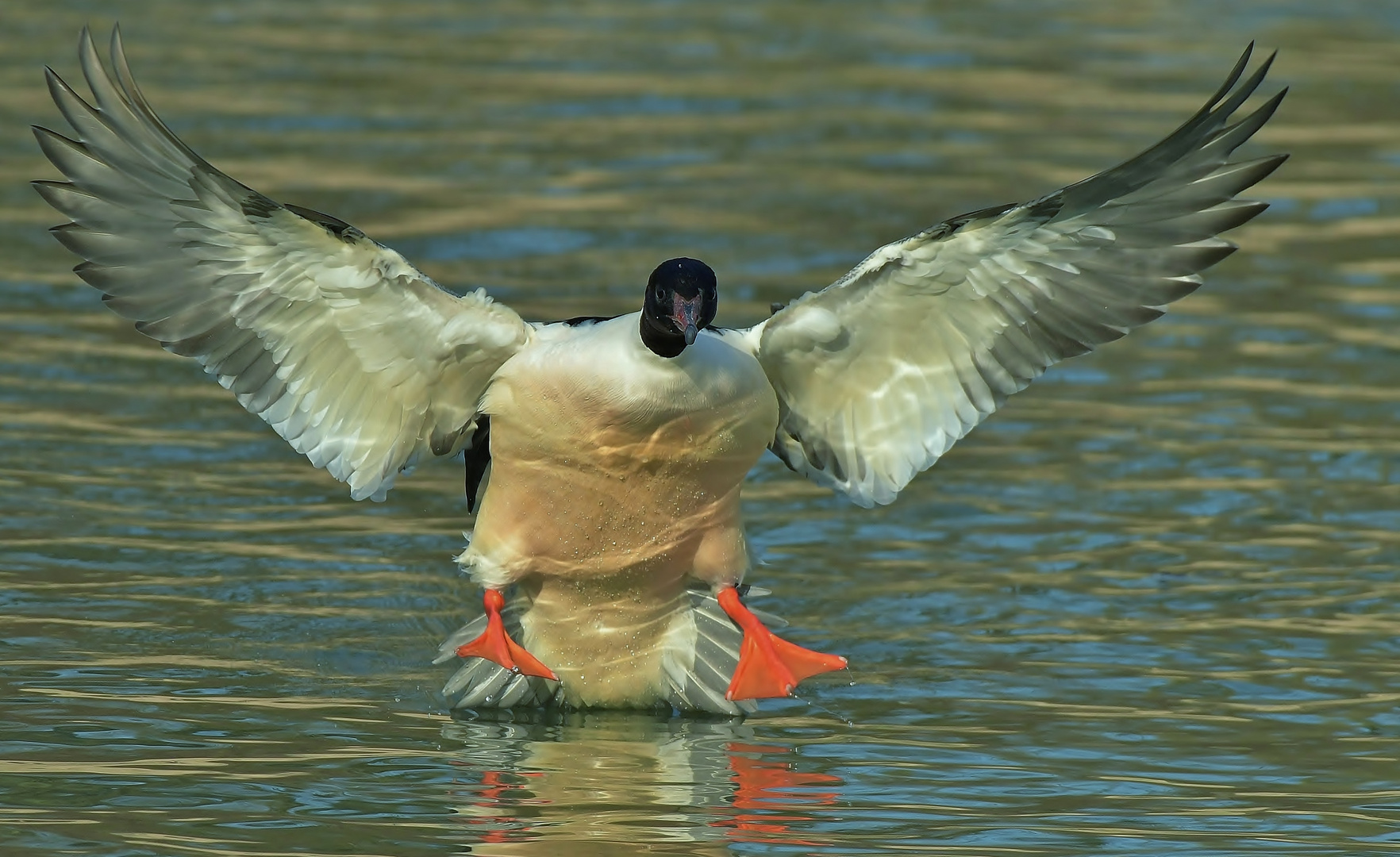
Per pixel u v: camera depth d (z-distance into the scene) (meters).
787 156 26.17
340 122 26.92
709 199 23.97
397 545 14.52
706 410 11.19
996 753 11.08
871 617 13.34
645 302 11.10
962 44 33.50
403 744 11.11
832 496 15.91
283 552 14.23
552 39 33.09
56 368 17.98
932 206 23.70
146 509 14.86
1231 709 11.77
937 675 12.38
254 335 11.57
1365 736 11.34
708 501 11.58
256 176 23.80
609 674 12.12
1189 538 14.81
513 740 11.30
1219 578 14.03
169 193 11.05
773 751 11.15
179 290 11.44
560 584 11.87
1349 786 10.59
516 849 9.48
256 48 31.41
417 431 11.96
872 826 9.92
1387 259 22.45
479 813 9.98
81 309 19.72
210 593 13.39
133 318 11.47
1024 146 26.67
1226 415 17.64
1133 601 13.62
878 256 11.22
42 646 12.29
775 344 11.73
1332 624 13.16
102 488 15.23
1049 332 11.64
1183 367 19.03
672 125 27.73
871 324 11.66
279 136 25.95
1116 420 17.58
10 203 22.86
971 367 11.77
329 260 11.20
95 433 16.45
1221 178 11.12
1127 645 12.84
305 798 10.11
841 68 31.52
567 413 11.23
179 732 11.05
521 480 11.57
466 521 15.12
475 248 21.50
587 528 11.59
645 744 11.30
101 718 11.20
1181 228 11.31
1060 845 9.69
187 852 9.31
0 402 17.00
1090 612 13.42
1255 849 9.65
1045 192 24.20
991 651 12.76
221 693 11.75
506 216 22.89
